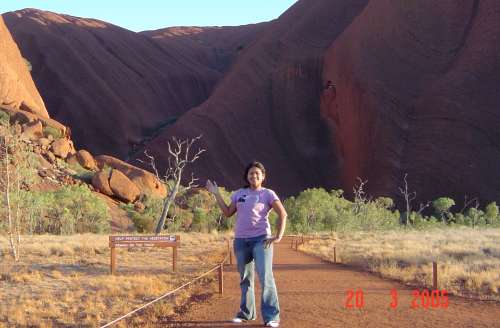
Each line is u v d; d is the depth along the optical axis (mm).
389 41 114125
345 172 116250
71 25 161875
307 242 36188
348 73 118000
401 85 109000
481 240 31094
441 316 9445
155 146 122875
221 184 119188
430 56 109750
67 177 63656
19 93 81500
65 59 151625
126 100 152125
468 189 94188
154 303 11102
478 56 103125
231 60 197000
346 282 14281
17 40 154375
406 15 113812
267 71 133000
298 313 9672
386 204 85312
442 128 100375
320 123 125250
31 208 43281
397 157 103312
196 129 123750
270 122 128625
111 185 64562
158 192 70125
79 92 147250
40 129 70688
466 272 15438
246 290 8547
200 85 176250
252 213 8016
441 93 102562
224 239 34969
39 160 64812
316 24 136875
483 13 106188
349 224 60000
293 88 129000
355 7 137875
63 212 47531
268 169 123062
